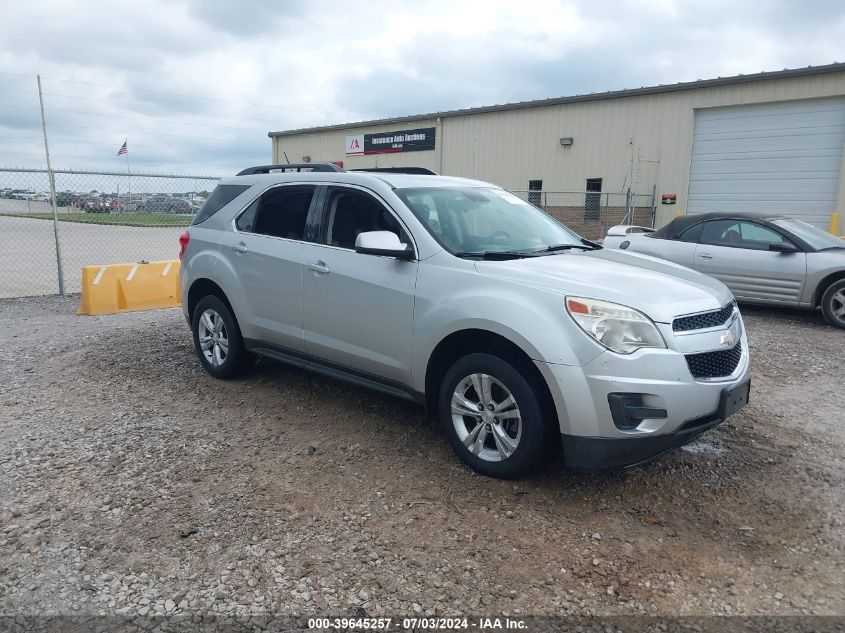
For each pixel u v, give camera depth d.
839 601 2.96
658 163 19.34
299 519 3.60
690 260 9.95
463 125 24.02
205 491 3.90
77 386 5.84
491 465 3.98
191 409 5.27
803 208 17.23
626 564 3.22
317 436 4.74
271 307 5.31
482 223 4.79
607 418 3.54
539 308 3.73
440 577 3.10
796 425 5.06
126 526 3.51
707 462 4.36
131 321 8.70
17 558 3.21
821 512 3.73
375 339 4.55
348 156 28.42
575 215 21.19
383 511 3.68
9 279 12.73
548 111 21.58
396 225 4.56
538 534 3.47
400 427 4.91
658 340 3.59
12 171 10.28
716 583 3.08
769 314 9.75
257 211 5.60
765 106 17.50
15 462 4.26
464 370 4.05
